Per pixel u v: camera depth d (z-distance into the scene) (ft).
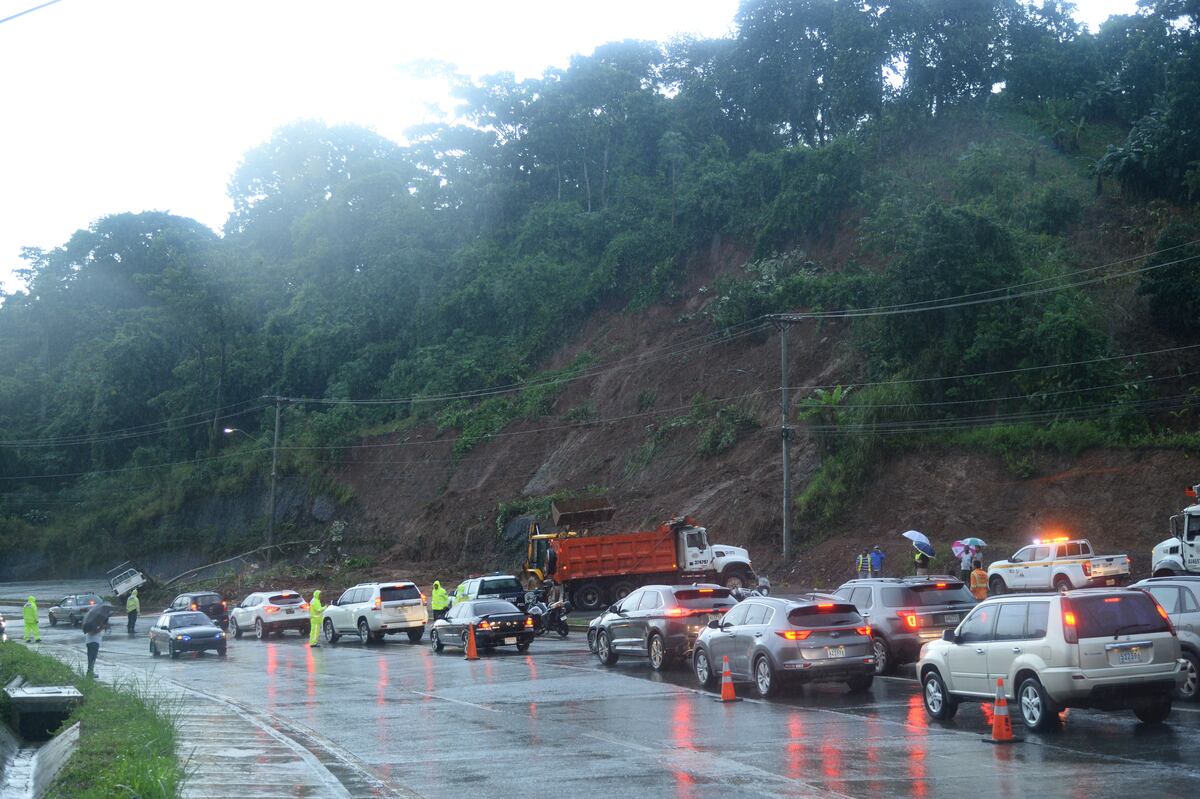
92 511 290.35
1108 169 185.98
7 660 76.54
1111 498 124.47
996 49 235.20
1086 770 35.06
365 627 112.06
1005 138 217.15
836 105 238.89
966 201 193.98
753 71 262.67
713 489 164.55
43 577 284.82
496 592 112.27
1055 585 103.76
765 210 221.87
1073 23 253.03
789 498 138.62
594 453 200.23
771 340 189.57
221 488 261.85
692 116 273.75
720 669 61.52
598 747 43.21
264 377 297.33
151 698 57.98
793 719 49.19
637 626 74.33
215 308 303.48
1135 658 41.29
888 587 66.13
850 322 174.50
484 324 263.90
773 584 134.31
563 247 266.98
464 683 69.72
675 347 207.82
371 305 287.48
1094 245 174.70
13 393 344.90
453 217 309.63
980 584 100.17
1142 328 149.18
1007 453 136.46
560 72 318.65
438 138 331.16
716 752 41.06
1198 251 147.43
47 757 42.57
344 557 220.02
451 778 37.55
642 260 240.94
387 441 243.40
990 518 131.23
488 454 219.41
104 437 314.35
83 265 396.57
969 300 148.56
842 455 149.28
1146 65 224.94
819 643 56.08
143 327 334.65
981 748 40.06
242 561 235.20
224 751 42.32
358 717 55.16
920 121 228.02
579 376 222.69
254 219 380.17
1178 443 124.98
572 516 151.02
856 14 241.76
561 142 300.40
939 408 146.51
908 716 49.29
